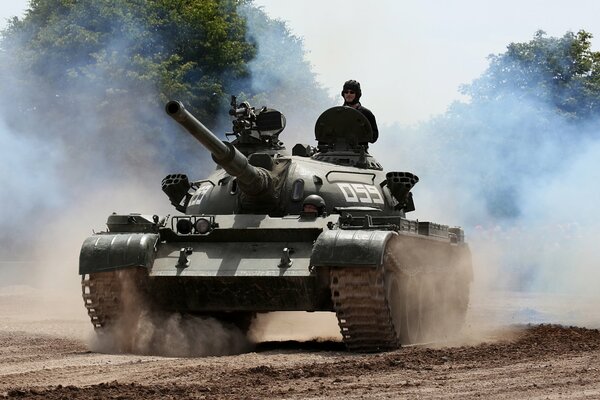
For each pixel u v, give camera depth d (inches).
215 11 2214.6
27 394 572.7
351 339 836.6
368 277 815.7
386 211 987.3
